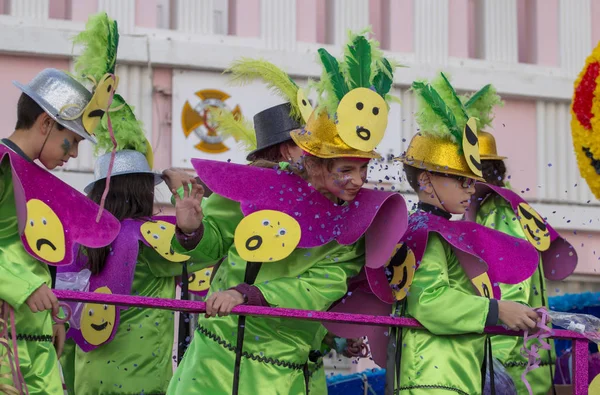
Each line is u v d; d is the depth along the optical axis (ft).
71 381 32.73
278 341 24.70
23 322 23.29
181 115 51.19
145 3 51.67
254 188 24.97
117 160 31.81
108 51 24.93
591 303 37.17
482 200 32.71
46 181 23.79
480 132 33.12
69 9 50.83
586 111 32.04
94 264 31.04
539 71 57.72
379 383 35.35
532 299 31.83
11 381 22.67
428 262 25.79
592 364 33.12
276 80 27.35
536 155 57.47
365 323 24.91
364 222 24.49
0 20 49.39
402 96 54.65
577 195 57.57
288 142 28.19
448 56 56.34
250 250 24.29
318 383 27.37
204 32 52.19
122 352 31.42
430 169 26.21
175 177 29.73
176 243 25.11
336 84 24.53
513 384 28.76
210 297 23.44
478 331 25.08
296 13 53.93
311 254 24.97
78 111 23.77
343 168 24.39
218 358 24.56
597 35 59.11
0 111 49.42
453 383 25.26
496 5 57.47
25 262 23.18
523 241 26.99
